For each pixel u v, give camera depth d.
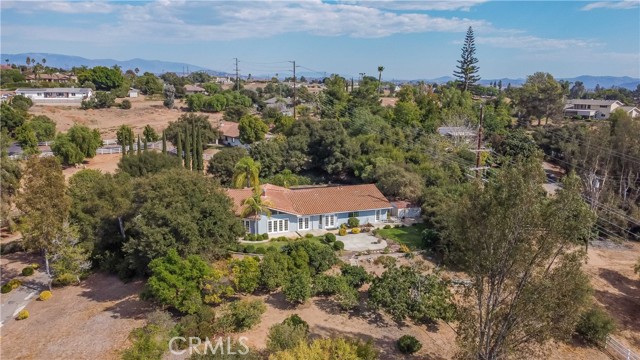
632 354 30.55
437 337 31.48
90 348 28.89
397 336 31.25
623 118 62.78
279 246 45.38
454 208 25.36
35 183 37.12
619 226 52.94
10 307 35.41
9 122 88.44
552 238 19.89
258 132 88.38
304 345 22.98
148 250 34.38
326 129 72.75
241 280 34.94
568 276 20.39
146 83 165.38
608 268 45.41
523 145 76.44
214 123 116.12
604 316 31.98
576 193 19.81
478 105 99.44
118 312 33.69
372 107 96.69
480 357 23.14
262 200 48.81
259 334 30.12
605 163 61.59
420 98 99.25
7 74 158.50
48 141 93.44
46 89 136.00
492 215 20.50
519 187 19.91
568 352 30.81
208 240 35.97
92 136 83.44
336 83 123.06
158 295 30.89
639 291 41.38
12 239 50.62
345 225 52.50
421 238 48.19
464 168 62.66
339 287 34.94
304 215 50.31
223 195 40.00
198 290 32.31
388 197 59.03
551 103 102.88
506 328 22.36
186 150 67.69
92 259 42.44
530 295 20.83
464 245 22.64
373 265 42.28
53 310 34.53
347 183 70.69
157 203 35.72
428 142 72.69
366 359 23.95
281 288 36.78
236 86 174.62
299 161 72.50
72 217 41.66
